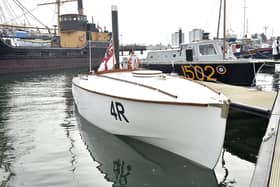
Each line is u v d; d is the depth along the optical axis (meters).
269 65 14.28
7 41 29.86
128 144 7.14
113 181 5.30
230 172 5.78
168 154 6.31
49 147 7.03
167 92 6.24
